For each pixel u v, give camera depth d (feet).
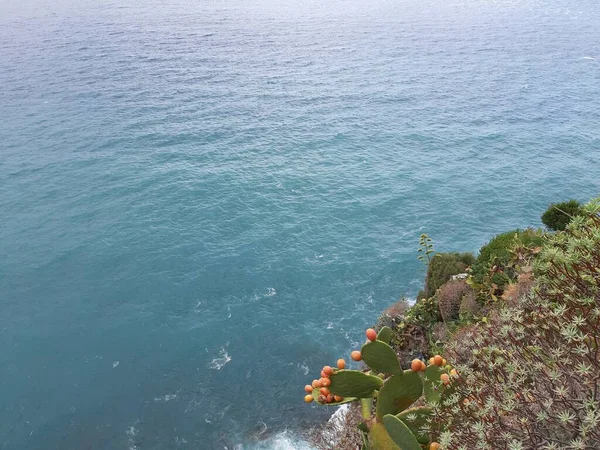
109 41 591.37
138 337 142.20
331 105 376.89
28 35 617.21
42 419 117.50
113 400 121.49
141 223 205.05
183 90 412.57
